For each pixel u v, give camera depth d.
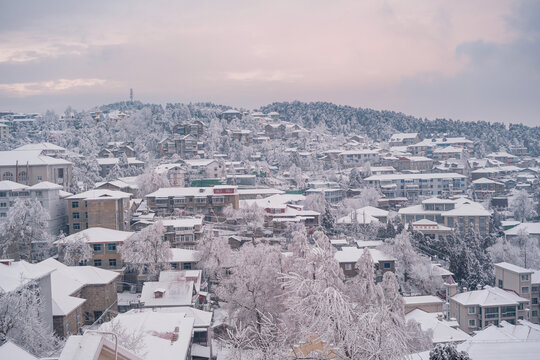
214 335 56.56
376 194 152.50
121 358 10.34
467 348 37.09
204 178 163.88
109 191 101.75
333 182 172.75
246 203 112.88
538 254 103.88
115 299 67.62
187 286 63.75
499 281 82.50
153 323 41.00
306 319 15.32
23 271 43.59
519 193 153.00
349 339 13.85
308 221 109.94
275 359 16.36
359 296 54.16
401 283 82.38
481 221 120.31
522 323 59.97
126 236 83.81
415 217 126.12
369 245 95.12
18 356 22.19
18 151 118.38
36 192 96.44
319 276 17.16
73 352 9.53
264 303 54.91
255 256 59.91
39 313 43.91
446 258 96.44
